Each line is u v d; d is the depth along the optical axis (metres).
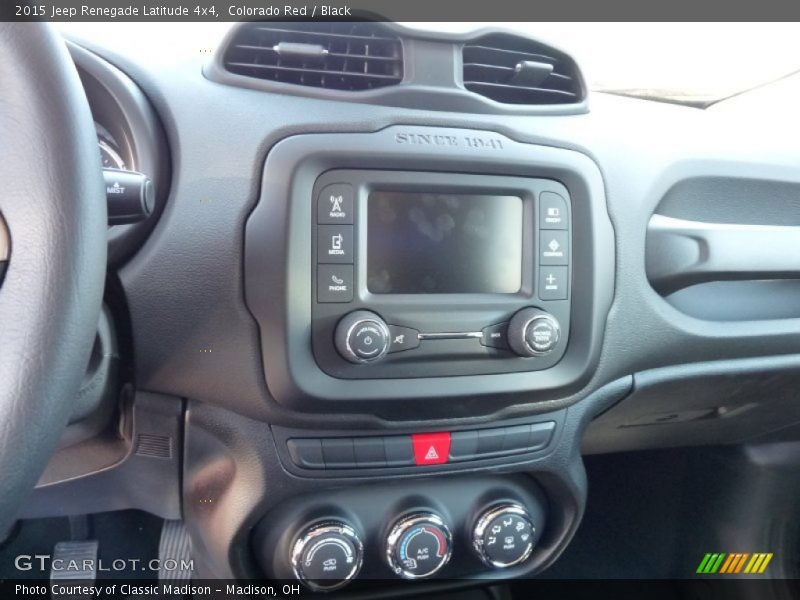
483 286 0.84
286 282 0.78
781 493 1.36
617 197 0.92
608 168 0.91
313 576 0.89
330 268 0.79
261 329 0.80
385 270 0.82
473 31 0.83
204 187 0.80
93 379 0.79
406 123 0.81
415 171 0.81
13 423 0.54
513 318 0.85
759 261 1.02
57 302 0.55
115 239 0.79
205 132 0.80
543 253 0.85
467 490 0.94
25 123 0.55
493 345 0.85
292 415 0.83
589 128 0.90
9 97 0.55
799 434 1.30
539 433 0.91
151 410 0.88
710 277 1.01
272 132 0.79
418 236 0.82
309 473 0.86
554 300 0.86
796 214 1.11
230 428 0.85
